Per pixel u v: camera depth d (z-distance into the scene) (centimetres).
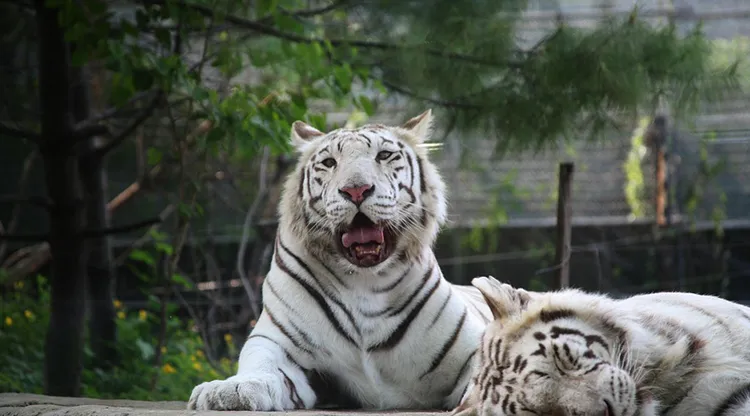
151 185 1212
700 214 1340
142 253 1034
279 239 596
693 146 1338
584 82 803
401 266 564
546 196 1427
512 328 397
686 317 443
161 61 766
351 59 869
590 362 366
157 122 1180
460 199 1393
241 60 877
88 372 902
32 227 1341
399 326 562
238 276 1327
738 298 1309
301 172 589
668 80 820
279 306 570
